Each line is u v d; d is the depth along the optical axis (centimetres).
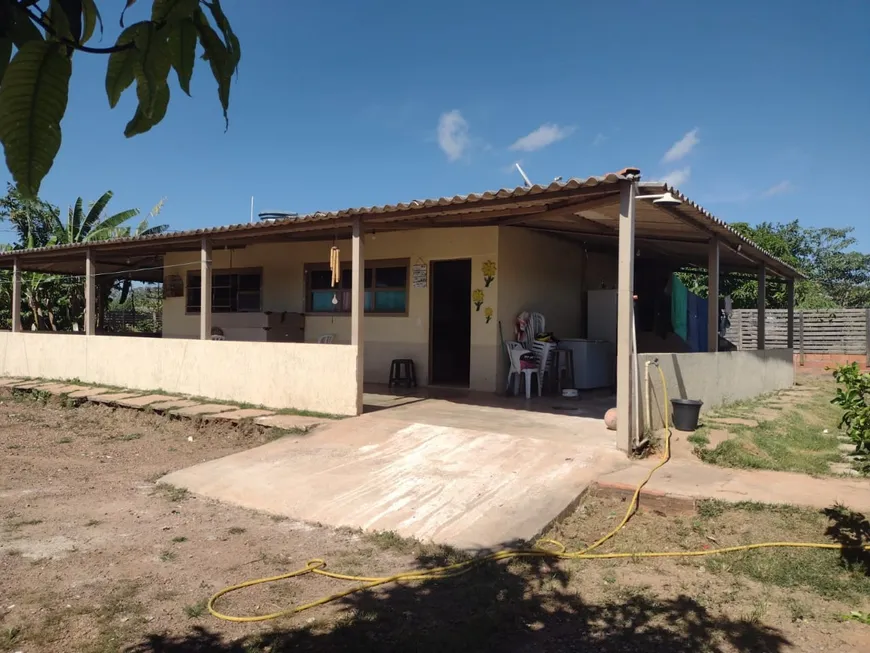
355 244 856
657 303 1382
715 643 329
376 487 598
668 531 490
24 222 1886
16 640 335
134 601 385
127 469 721
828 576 405
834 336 1891
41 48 113
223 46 128
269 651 322
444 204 759
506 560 442
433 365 1181
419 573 421
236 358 990
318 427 806
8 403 1130
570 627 349
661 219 824
